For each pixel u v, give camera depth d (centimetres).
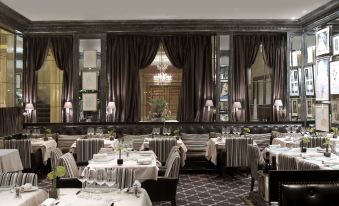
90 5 871
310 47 1020
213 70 1065
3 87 1028
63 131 1021
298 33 1045
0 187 370
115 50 1061
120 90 1062
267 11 938
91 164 532
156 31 1038
